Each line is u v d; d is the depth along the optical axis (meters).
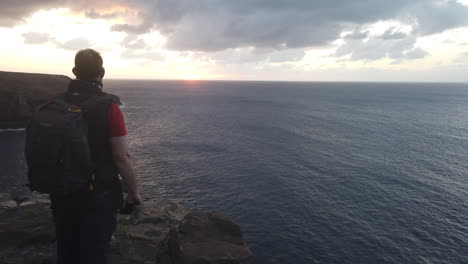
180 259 11.26
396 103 188.75
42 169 2.35
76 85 2.68
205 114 116.50
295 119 108.31
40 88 80.25
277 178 42.69
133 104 147.75
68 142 2.33
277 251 24.23
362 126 95.88
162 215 16.41
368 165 51.94
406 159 57.00
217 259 12.87
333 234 27.64
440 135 83.94
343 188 40.12
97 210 2.69
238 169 46.34
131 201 2.95
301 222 29.67
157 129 80.12
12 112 70.75
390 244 26.52
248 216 30.52
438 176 47.16
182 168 45.75
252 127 88.00
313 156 56.50
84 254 2.78
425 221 31.48
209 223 15.35
